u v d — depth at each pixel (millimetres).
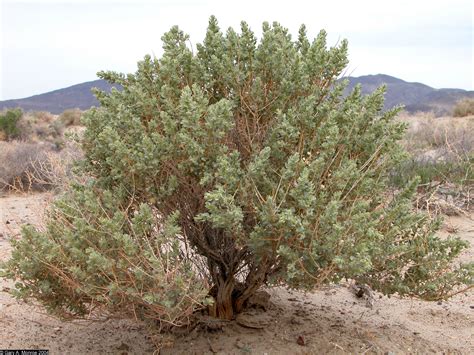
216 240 3018
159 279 2465
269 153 2709
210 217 2523
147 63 3025
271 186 2699
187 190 2854
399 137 3113
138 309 2803
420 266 3088
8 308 3619
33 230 2648
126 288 2576
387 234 2957
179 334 3172
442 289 3105
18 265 2705
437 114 24516
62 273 2602
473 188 6992
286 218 2416
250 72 2980
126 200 2920
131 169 2691
